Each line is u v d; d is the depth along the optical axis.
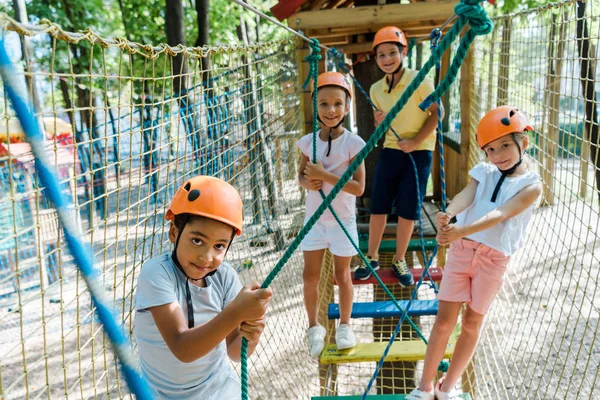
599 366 2.44
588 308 6.38
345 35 5.33
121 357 0.78
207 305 1.86
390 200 4.07
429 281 4.15
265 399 4.63
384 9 4.57
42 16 9.88
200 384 1.94
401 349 3.40
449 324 2.82
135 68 10.99
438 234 2.55
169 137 2.20
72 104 1.50
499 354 5.30
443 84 1.36
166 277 1.76
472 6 1.25
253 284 1.60
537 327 5.91
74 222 0.74
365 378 5.81
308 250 3.51
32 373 5.25
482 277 2.75
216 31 11.05
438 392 2.85
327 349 3.46
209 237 1.69
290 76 4.65
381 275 4.11
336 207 3.44
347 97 3.42
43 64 9.67
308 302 3.58
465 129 5.12
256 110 3.45
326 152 3.44
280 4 4.65
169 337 1.68
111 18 11.35
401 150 4.02
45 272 6.60
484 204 2.82
